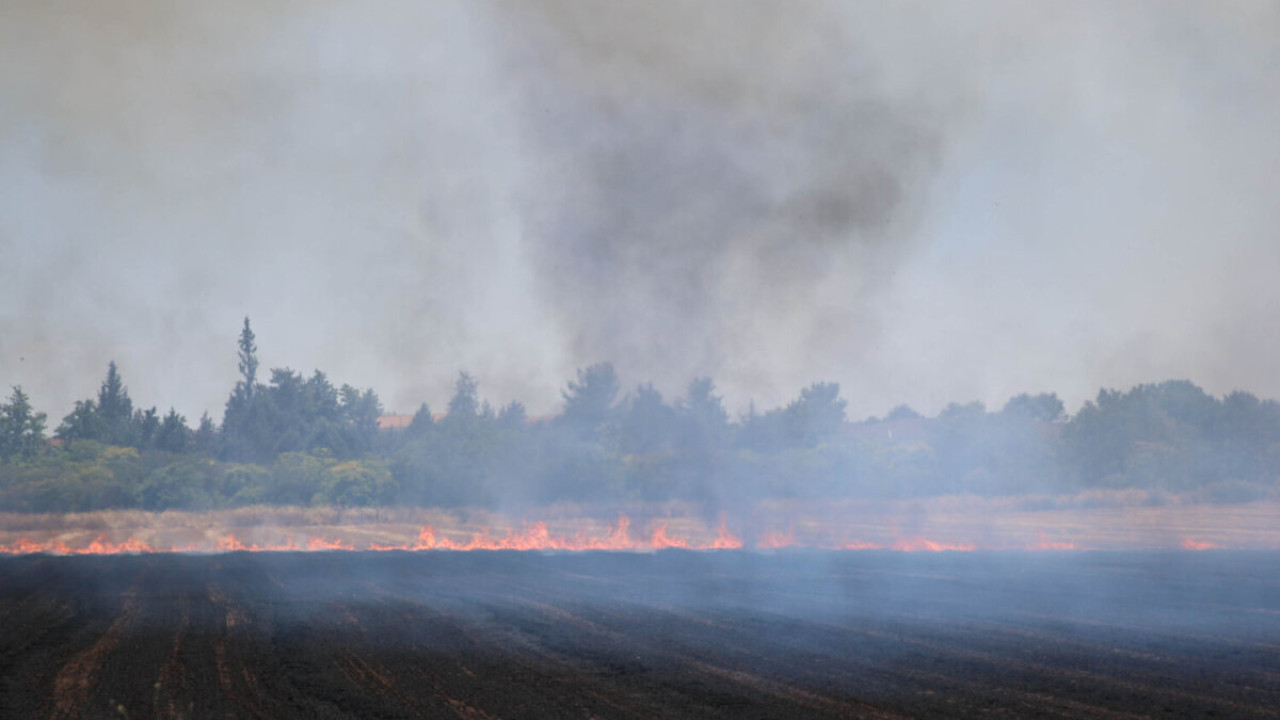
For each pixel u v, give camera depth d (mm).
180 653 14492
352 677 12789
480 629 16922
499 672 13148
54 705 11242
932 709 11070
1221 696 11758
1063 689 12133
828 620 18094
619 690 12031
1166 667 13562
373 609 19391
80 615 18469
